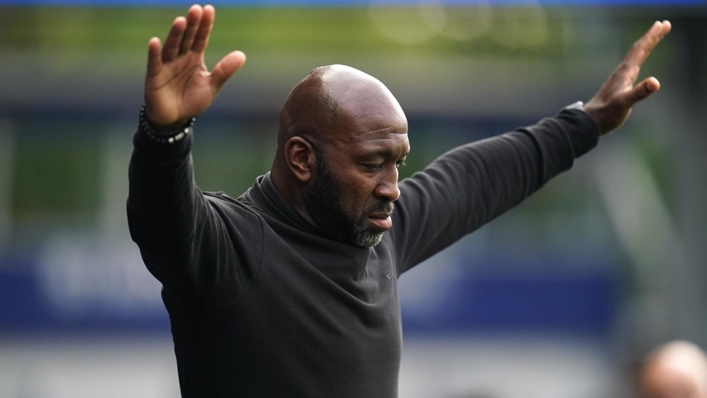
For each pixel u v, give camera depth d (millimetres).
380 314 10195
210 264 9188
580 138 12969
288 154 10055
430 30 60344
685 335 43000
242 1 38125
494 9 41125
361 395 9883
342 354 9781
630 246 57094
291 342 9617
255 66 53438
